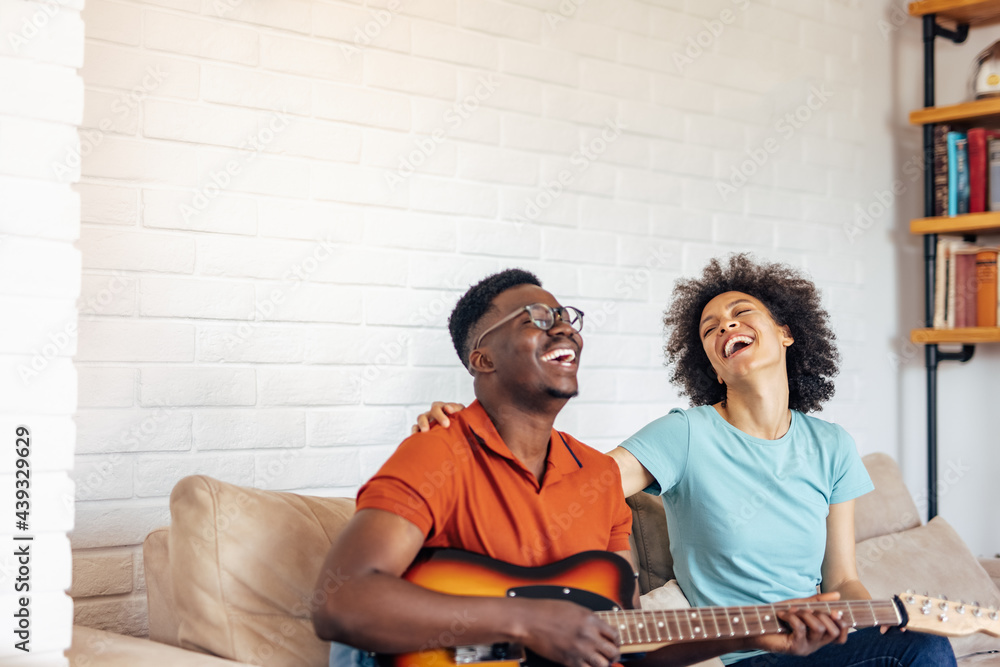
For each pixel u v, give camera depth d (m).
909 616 1.46
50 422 1.22
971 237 3.22
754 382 1.86
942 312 3.11
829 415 3.07
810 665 1.68
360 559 1.18
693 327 2.11
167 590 1.58
